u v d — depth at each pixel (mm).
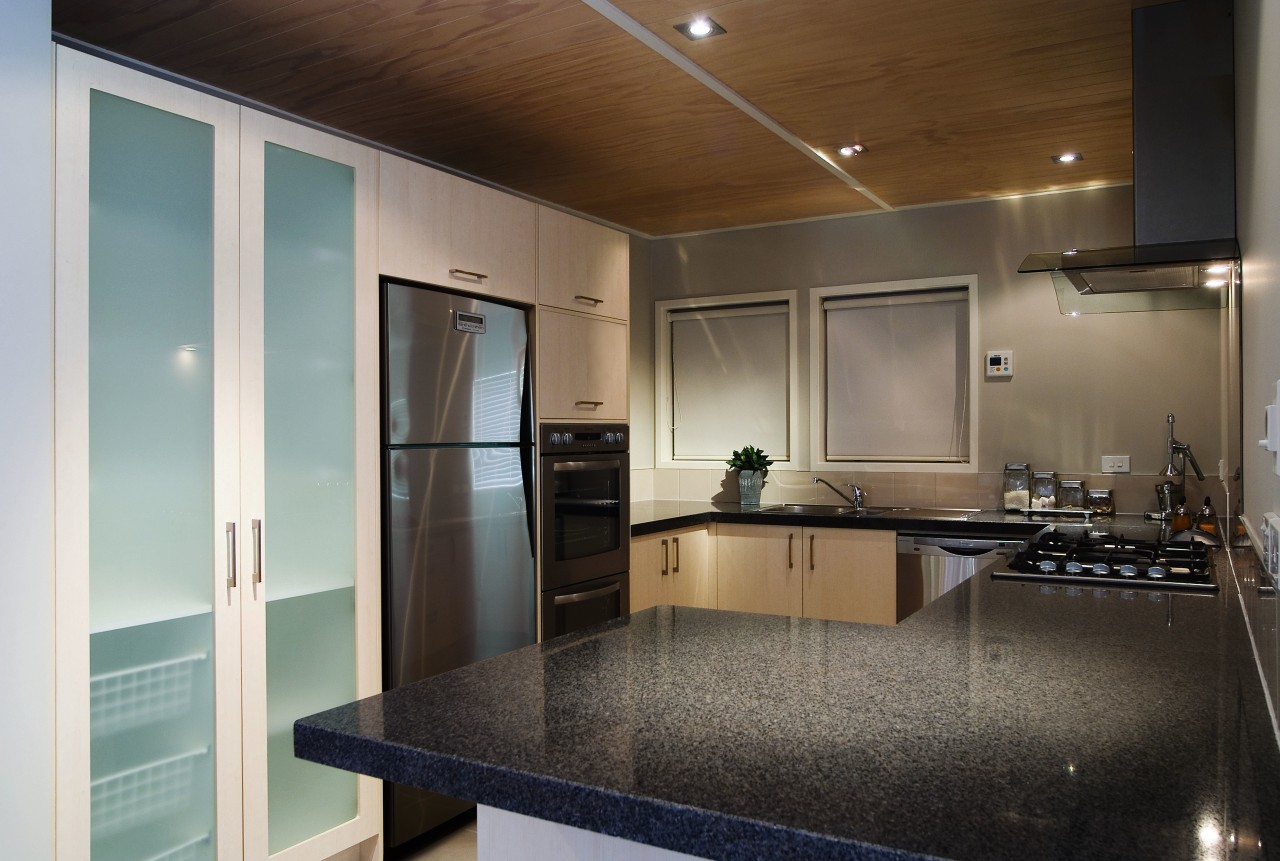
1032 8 2609
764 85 3168
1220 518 4234
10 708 1954
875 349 5055
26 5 1986
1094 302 3131
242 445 2436
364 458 2783
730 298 5375
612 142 3768
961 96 3289
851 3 2568
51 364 2025
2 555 1939
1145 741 1143
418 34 2740
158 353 2268
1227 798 957
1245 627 1862
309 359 2646
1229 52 2510
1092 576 2539
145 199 2242
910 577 4285
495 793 1070
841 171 4219
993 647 1678
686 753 1109
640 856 1164
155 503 2260
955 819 909
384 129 3592
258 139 2488
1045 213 4613
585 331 3789
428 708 1310
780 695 1360
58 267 2041
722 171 4207
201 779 2357
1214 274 2656
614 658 1604
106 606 2164
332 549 2705
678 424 5598
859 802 954
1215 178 2512
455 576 3109
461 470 3145
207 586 2369
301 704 2613
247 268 2453
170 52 2863
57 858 2043
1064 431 4566
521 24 2682
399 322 2906
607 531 3895
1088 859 821
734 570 4738
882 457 5039
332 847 2670
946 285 4824
